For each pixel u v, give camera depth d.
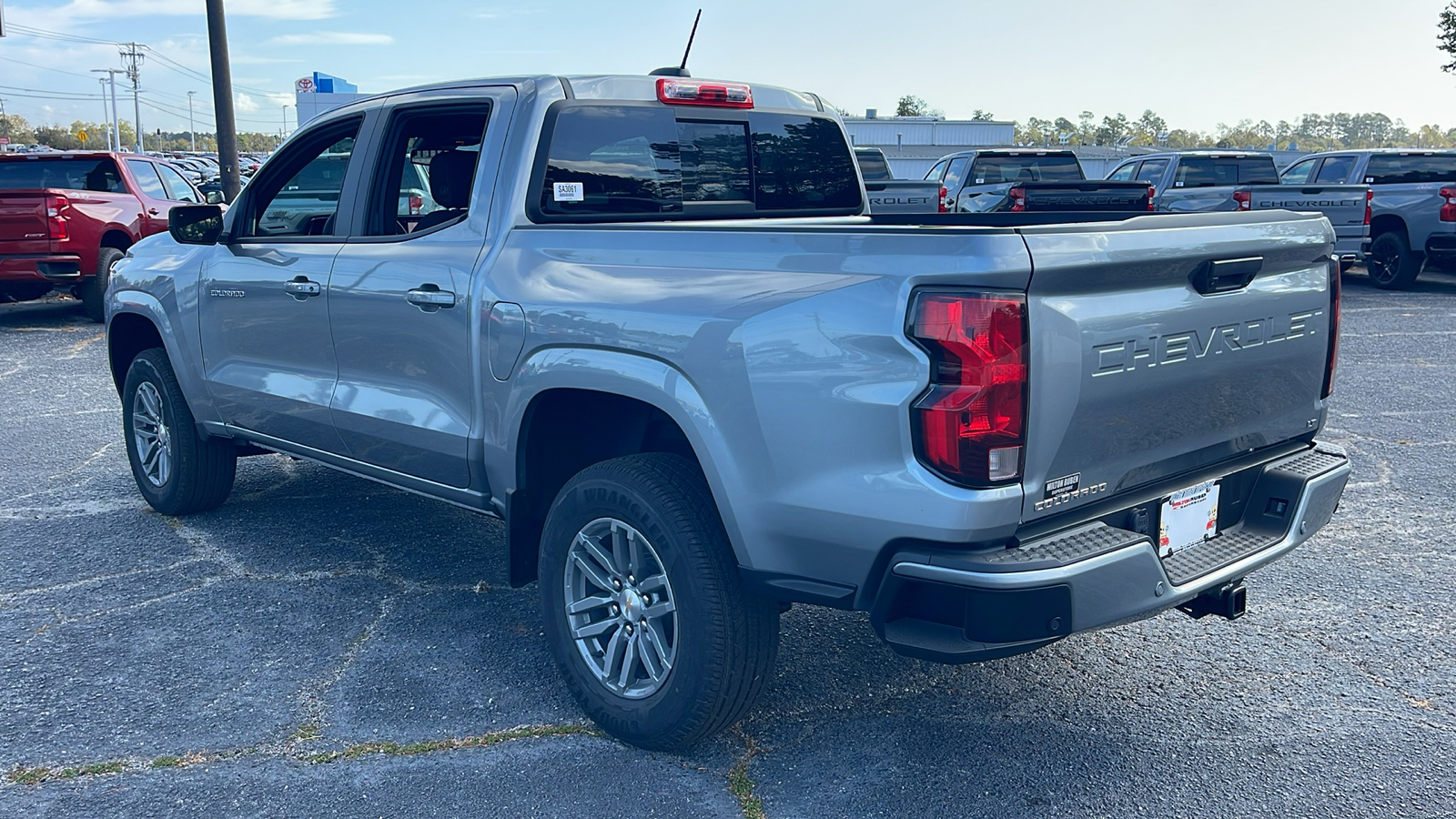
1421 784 3.12
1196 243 2.88
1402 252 14.75
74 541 5.20
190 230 4.82
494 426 3.65
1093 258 2.62
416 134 4.16
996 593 2.59
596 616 3.48
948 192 16.52
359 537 5.27
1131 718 3.52
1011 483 2.60
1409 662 3.90
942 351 2.57
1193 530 3.16
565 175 3.79
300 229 4.61
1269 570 4.79
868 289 2.69
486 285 3.63
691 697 3.13
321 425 4.40
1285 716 3.52
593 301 3.28
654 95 4.09
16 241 11.82
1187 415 3.00
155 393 5.45
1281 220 3.19
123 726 3.46
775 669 3.85
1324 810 3.00
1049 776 3.18
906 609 2.81
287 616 4.33
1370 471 6.27
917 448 2.62
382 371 4.10
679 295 3.09
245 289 4.66
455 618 4.31
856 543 2.77
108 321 5.62
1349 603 4.41
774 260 2.92
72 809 3.02
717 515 3.12
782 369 2.82
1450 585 4.59
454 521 5.51
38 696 3.65
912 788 3.12
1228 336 3.06
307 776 3.19
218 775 3.19
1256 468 3.37
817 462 2.79
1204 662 3.91
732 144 4.36
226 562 4.92
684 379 3.04
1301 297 3.31
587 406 3.69
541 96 3.76
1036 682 3.77
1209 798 3.06
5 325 12.66
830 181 4.79
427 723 3.50
